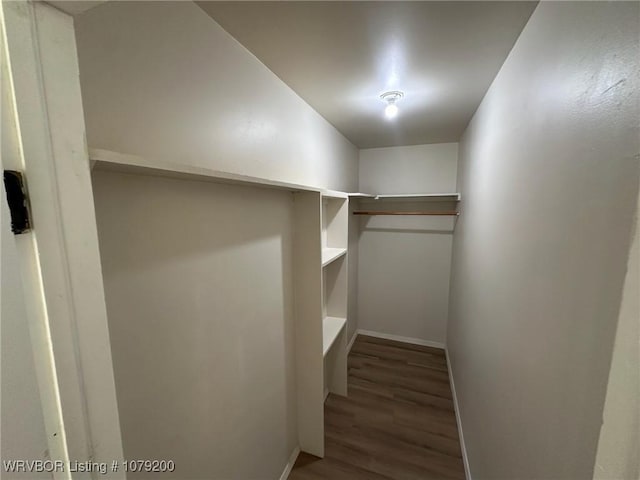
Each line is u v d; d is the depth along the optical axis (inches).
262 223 53.1
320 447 70.7
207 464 41.0
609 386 18.5
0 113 14.0
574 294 24.7
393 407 89.1
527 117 37.8
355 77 57.1
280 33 42.2
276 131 57.2
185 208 35.3
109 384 19.1
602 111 21.3
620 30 19.4
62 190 16.3
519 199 39.8
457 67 52.4
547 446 29.0
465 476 65.7
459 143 111.7
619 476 18.0
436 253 125.3
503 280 46.0
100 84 25.7
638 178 16.9
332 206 90.2
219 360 42.6
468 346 73.7
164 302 32.8
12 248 14.8
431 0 35.1
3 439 15.1
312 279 65.9
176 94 33.8
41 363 15.9
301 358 69.4
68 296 16.7
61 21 15.8
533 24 36.9
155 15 30.7
